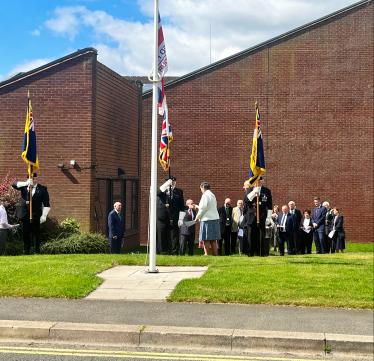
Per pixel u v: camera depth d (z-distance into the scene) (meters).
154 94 10.07
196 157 23.73
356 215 23.33
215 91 23.80
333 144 23.48
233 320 7.00
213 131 23.75
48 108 16.70
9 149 16.73
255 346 6.27
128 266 10.70
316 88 23.58
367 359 6.05
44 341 6.52
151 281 9.12
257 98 23.72
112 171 18.64
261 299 7.90
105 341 6.45
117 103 19.27
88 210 16.48
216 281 8.78
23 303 7.78
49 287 8.44
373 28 23.55
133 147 21.22
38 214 13.95
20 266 9.98
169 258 11.44
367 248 21.44
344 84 23.52
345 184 23.44
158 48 10.43
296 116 23.59
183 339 6.36
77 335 6.49
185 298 7.94
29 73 16.75
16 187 13.65
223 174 23.67
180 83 23.86
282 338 6.25
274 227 18.11
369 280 8.96
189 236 14.98
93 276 9.24
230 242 17.69
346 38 23.58
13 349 6.20
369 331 6.61
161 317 7.11
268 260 11.29
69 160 16.58
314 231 17.42
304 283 8.70
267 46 23.75
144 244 23.56
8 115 16.75
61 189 16.55
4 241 14.22
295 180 23.52
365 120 23.42
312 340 6.21
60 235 15.52
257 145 12.67
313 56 23.59
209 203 13.49
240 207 17.11
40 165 16.61
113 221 14.32
